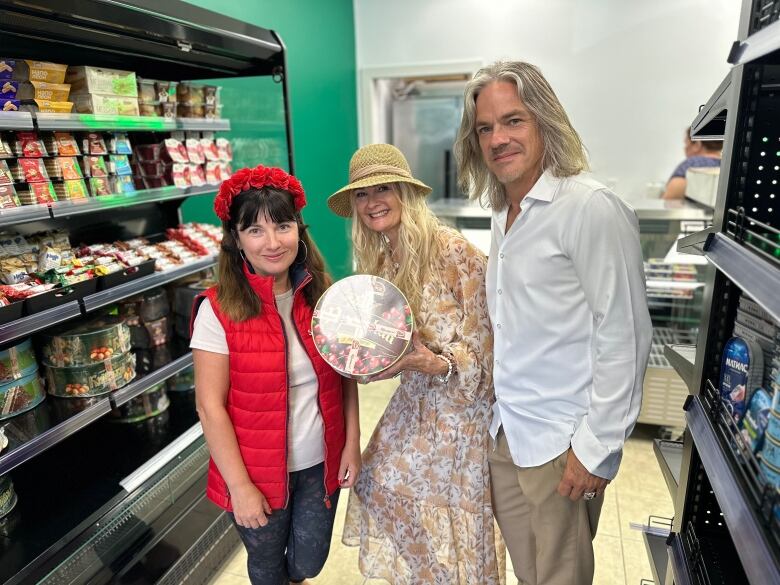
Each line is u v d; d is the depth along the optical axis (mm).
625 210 1169
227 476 1332
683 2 3898
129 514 1824
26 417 1685
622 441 1205
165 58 2055
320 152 4242
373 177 1353
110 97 1759
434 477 1519
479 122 1247
